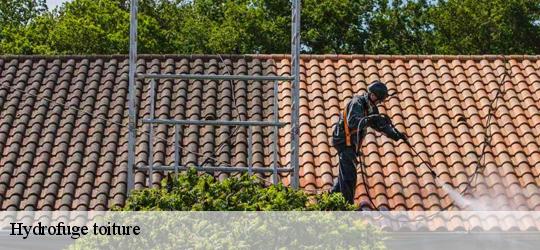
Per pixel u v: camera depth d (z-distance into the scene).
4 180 19.58
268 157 20.03
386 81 22.11
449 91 21.80
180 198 13.45
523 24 46.22
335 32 46.09
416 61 22.81
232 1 46.69
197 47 43.47
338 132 16.36
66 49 41.88
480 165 19.64
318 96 21.64
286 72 22.30
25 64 22.92
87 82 22.31
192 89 22.00
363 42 46.78
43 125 21.05
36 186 19.41
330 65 22.67
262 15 44.09
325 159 19.78
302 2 46.09
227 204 13.31
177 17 49.34
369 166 19.75
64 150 20.27
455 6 46.62
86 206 18.89
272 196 13.48
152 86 16.31
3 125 20.98
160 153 20.00
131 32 15.85
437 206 18.75
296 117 15.87
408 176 19.45
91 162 19.94
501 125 20.84
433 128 20.72
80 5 44.41
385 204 18.78
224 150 20.08
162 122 15.84
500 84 21.17
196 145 20.22
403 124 20.88
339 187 16.33
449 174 19.58
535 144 20.23
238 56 22.88
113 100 21.72
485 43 46.34
